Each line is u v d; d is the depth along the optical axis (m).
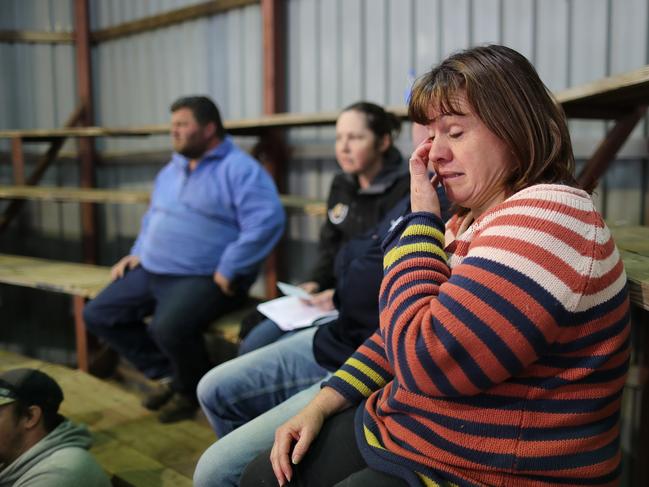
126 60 4.62
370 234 1.61
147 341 2.72
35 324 4.92
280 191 3.79
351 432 1.08
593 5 2.58
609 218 2.62
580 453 0.83
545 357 0.80
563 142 0.89
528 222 0.79
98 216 4.88
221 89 4.09
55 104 4.91
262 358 1.61
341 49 3.49
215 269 2.58
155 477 1.75
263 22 3.67
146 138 4.57
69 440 1.44
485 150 0.89
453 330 0.79
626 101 1.94
